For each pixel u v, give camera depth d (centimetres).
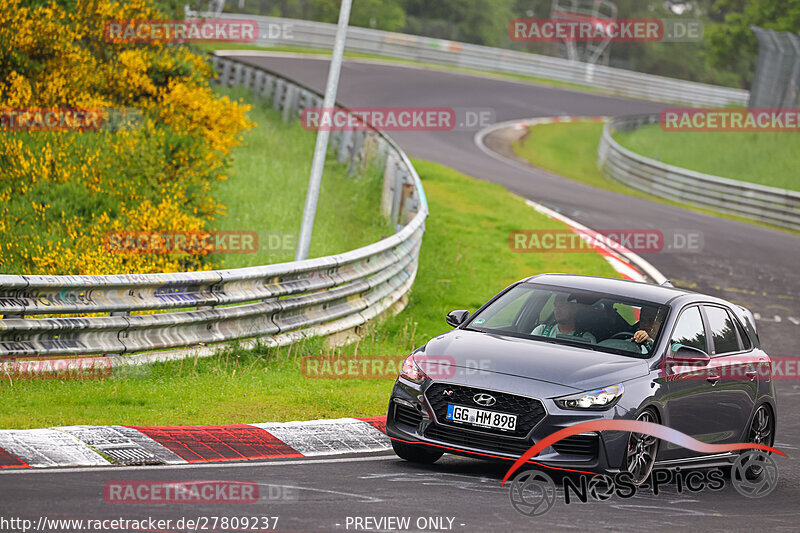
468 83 12750
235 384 2280
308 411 2130
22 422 1747
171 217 3447
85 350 2198
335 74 3325
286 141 6184
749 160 9288
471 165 7794
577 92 14088
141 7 4322
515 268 4294
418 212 4066
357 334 3127
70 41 4006
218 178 4159
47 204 3541
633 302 1962
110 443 1672
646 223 5984
